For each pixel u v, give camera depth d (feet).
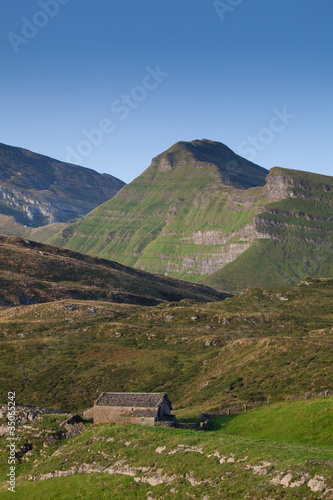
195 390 337.93
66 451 183.62
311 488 117.80
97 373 398.42
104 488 151.33
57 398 354.54
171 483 141.28
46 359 435.94
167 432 175.73
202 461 146.92
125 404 207.92
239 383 314.55
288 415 192.24
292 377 293.84
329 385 266.77
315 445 161.17
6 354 446.19
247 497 123.44
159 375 385.09
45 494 158.51
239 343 401.90
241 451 145.07
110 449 173.27
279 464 130.93
